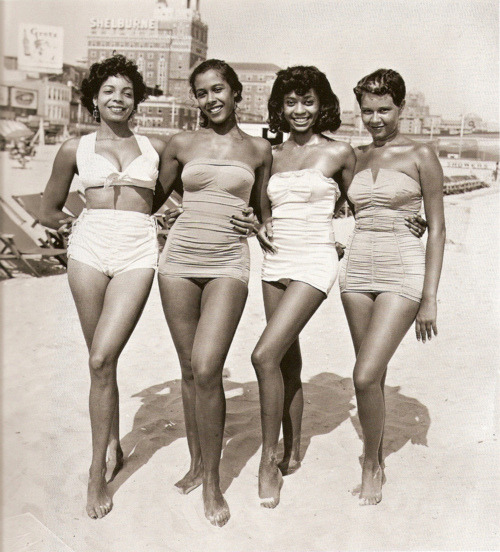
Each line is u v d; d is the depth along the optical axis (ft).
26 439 11.40
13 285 22.85
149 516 9.38
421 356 16.96
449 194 47.14
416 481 10.59
